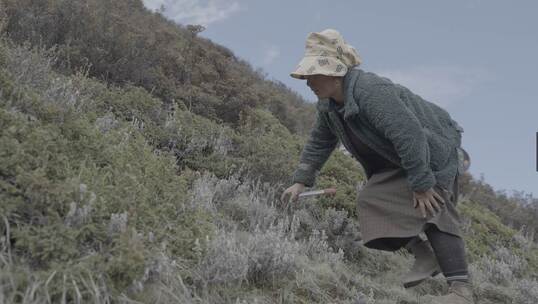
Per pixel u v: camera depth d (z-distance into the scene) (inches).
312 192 147.9
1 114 103.1
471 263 236.4
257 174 207.8
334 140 147.9
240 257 115.7
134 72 279.6
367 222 130.5
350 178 267.1
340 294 141.5
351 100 121.3
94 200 95.3
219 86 342.6
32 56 160.2
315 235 171.2
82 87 192.2
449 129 132.8
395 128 116.3
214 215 147.6
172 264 99.0
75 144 117.0
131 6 436.5
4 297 75.1
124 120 208.2
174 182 128.3
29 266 83.4
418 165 117.0
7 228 83.2
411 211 125.1
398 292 155.3
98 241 91.7
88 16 283.6
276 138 276.8
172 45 370.3
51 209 88.9
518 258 284.8
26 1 264.5
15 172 92.2
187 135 214.4
